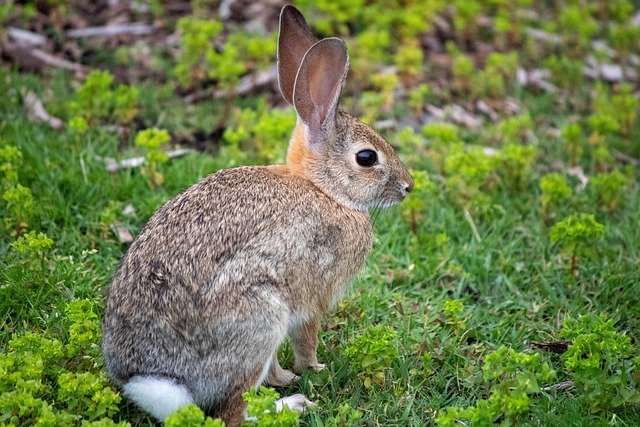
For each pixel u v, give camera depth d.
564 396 9.36
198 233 8.67
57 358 8.88
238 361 8.62
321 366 9.96
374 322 10.77
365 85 16.50
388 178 9.98
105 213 11.65
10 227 11.47
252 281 8.66
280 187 9.26
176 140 14.41
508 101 16.80
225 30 18.11
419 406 9.31
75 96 14.71
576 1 20.00
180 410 7.77
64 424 8.06
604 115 15.27
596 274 11.80
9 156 12.00
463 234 12.67
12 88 14.90
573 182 14.18
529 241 12.59
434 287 11.55
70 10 18.11
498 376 8.52
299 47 10.42
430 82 17.16
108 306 8.77
